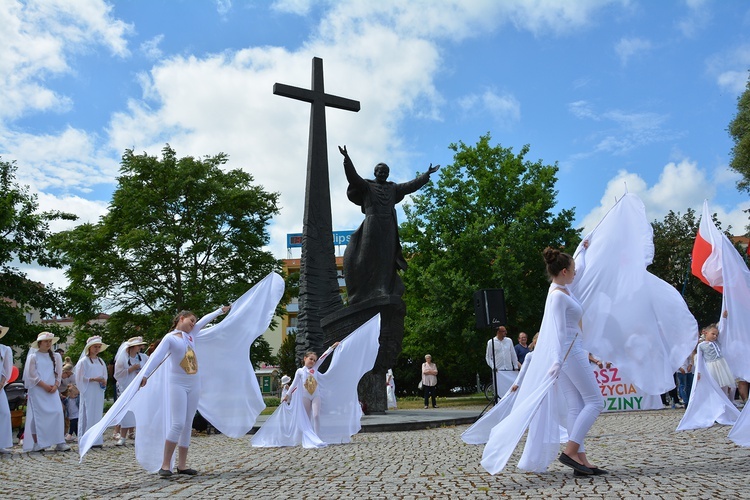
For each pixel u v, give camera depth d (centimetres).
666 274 4191
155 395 832
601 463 770
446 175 3741
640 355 764
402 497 600
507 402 813
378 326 1310
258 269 4009
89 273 3697
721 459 755
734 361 1094
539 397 658
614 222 783
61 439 1303
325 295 1970
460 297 3353
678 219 4278
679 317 771
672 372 766
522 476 692
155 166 3866
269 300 1005
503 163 3694
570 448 675
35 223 2586
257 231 4106
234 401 959
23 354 2592
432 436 1319
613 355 766
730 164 4109
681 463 737
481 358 3494
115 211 3919
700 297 4069
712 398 1159
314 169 2014
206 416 941
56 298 2691
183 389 827
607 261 776
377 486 670
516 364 1805
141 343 1496
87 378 1399
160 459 817
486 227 3522
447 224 3659
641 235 777
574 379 678
